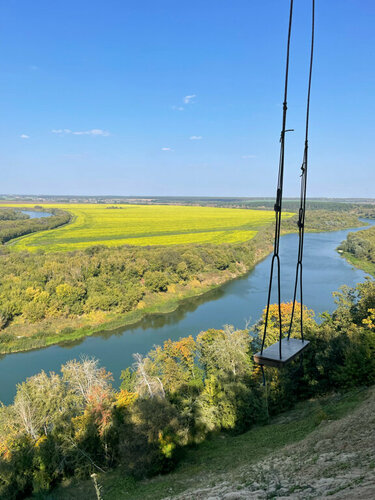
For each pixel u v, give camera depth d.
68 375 27.17
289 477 10.98
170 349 30.92
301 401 25.70
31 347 41.44
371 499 6.91
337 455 11.38
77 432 21.72
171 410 21.16
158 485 17.27
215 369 27.73
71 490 19.31
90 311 49.22
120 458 21.27
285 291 56.22
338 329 34.09
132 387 28.02
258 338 30.28
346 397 22.16
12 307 46.69
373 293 34.09
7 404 29.88
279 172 3.96
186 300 56.78
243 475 13.05
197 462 19.48
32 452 20.58
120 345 41.25
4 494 18.67
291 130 3.82
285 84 3.74
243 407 23.28
